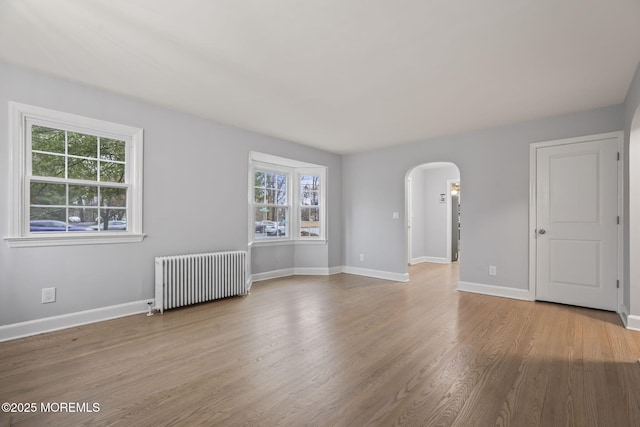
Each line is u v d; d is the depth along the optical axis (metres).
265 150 4.64
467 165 4.46
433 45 2.27
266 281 5.12
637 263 2.88
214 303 3.80
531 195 3.92
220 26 2.06
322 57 2.45
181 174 3.69
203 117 3.88
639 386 1.91
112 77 2.82
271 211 5.52
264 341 2.62
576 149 3.63
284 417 1.62
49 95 2.78
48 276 2.80
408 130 4.38
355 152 5.79
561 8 1.85
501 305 3.71
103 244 3.12
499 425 1.55
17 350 2.41
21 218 2.66
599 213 3.49
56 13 1.92
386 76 2.76
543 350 2.44
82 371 2.09
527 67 2.58
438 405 1.72
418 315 3.34
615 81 2.82
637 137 2.87
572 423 1.57
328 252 5.72
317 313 3.40
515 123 4.04
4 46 2.31
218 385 1.93
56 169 2.88
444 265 7.00
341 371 2.11
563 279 3.71
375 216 5.54
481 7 1.85
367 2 1.81
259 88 3.03
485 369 2.13
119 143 3.27
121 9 1.88
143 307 3.38
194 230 3.81
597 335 2.75
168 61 2.53
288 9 1.88
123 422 1.57
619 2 1.79
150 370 2.11
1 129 2.56
